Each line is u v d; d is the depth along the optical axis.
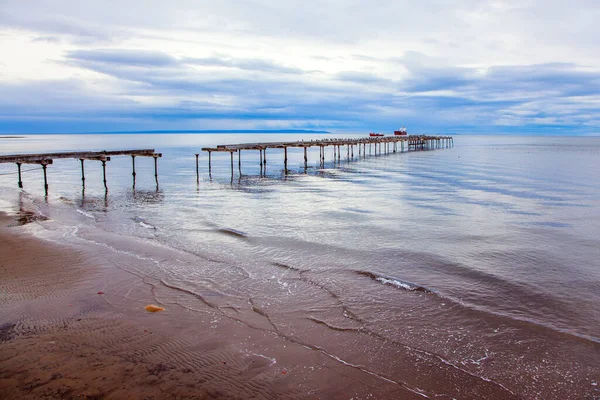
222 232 16.52
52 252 12.91
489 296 9.91
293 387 6.02
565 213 20.55
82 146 110.75
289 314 8.66
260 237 15.62
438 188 30.67
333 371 6.51
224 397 5.64
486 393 6.09
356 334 7.82
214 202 24.97
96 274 10.93
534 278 11.17
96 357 6.57
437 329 8.12
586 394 6.12
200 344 7.19
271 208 22.42
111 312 8.49
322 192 28.92
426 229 17.03
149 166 56.53
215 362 6.59
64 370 6.12
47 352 6.69
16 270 11.15
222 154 85.75
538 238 15.51
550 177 37.41
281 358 6.83
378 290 10.18
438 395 6.00
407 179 37.03
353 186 32.28
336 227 17.42
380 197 26.27
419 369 6.66
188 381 5.99
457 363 6.89
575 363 6.95
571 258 12.98
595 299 9.73
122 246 13.95
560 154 75.56
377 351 7.21
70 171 49.38
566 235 15.93
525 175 39.34
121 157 74.94
